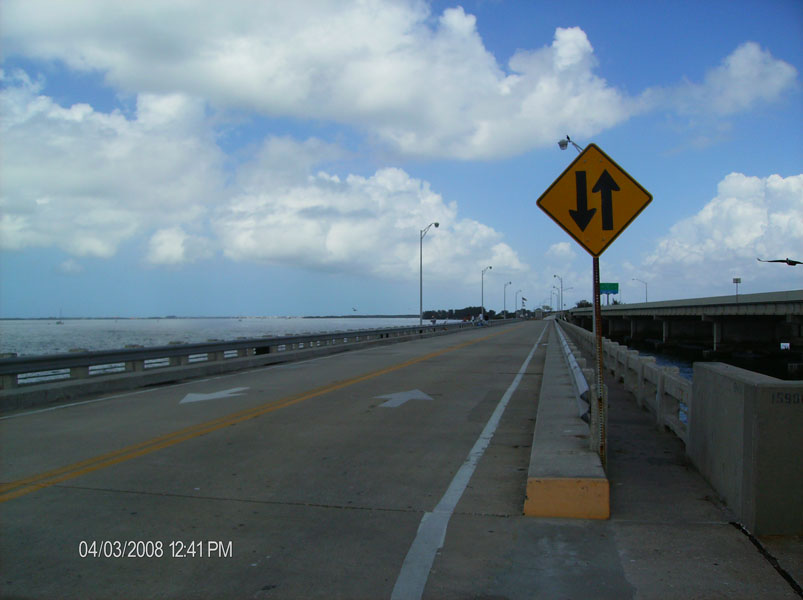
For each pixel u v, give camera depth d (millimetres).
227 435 8836
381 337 37125
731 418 5230
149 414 10656
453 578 4137
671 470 6629
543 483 5293
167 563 4418
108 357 14078
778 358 48062
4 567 4375
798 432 4613
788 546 4465
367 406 11492
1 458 7496
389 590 3982
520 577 4129
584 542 4672
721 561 4254
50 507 5637
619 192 6117
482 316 88375
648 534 4777
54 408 11367
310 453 7738
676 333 67438
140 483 6395
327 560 4441
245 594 3955
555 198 6188
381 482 6426
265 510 5535
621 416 9992
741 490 4922
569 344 18734
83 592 4008
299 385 14820
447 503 5699
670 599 3781
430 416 10422
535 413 10734
